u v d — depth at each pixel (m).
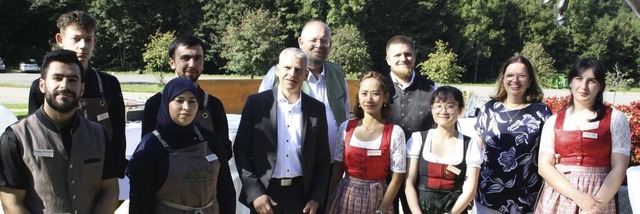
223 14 36.97
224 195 2.94
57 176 2.49
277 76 3.62
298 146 3.33
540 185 3.44
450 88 3.40
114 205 2.71
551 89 29.62
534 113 3.40
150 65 23.33
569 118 3.20
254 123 3.35
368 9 37.66
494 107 3.55
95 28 3.18
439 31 39.50
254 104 3.38
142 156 2.67
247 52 24.83
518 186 3.39
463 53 41.03
